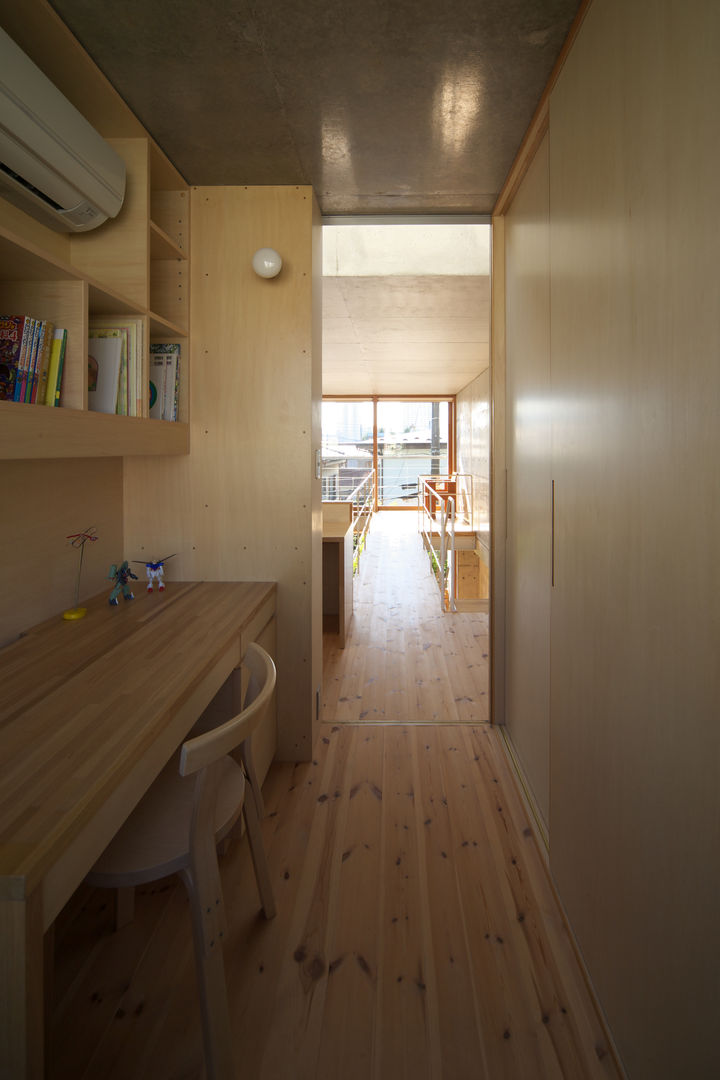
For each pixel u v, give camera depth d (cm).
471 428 896
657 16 105
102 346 187
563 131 165
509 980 149
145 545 249
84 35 157
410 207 266
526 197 227
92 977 150
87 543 218
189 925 167
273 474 246
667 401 103
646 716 113
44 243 178
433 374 836
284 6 147
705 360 90
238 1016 139
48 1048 120
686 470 97
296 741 256
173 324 228
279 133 204
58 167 148
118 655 158
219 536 248
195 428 246
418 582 620
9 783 98
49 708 126
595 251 140
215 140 208
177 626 185
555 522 180
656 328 107
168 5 146
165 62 168
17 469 175
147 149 195
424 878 185
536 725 222
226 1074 116
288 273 240
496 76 176
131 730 116
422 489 901
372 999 143
